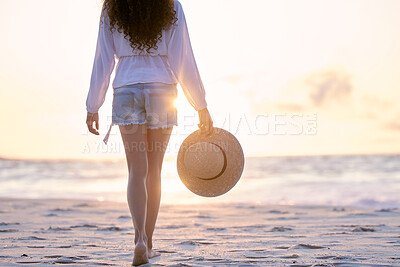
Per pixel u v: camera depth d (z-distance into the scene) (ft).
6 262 12.33
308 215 30.78
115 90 12.60
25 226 22.82
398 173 116.57
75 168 192.95
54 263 12.22
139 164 12.36
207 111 13.25
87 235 19.45
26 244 16.34
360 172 124.77
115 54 12.89
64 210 33.50
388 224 23.66
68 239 17.97
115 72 12.72
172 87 12.75
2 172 149.59
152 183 13.20
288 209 36.11
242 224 25.29
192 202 51.78
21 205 37.40
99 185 87.30
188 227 23.79
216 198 59.16
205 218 29.32
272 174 126.11
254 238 18.67
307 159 254.27
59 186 84.43
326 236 18.94
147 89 12.37
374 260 12.51
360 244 16.16
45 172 150.00
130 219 27.71
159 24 12.26
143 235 12.01
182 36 12.68
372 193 64.49
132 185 12.23
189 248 15.56
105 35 12.68
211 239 18.47
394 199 55.36
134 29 12.19
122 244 16.48
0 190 74.13
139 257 11.71
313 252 14.32
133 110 12.36
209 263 12.25
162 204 42.91
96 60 12.92
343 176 110.32
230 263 12.24
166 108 12.57
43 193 67.10
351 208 36.06
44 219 26.84
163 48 12.61
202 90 13.07
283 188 76.69
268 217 29.78
